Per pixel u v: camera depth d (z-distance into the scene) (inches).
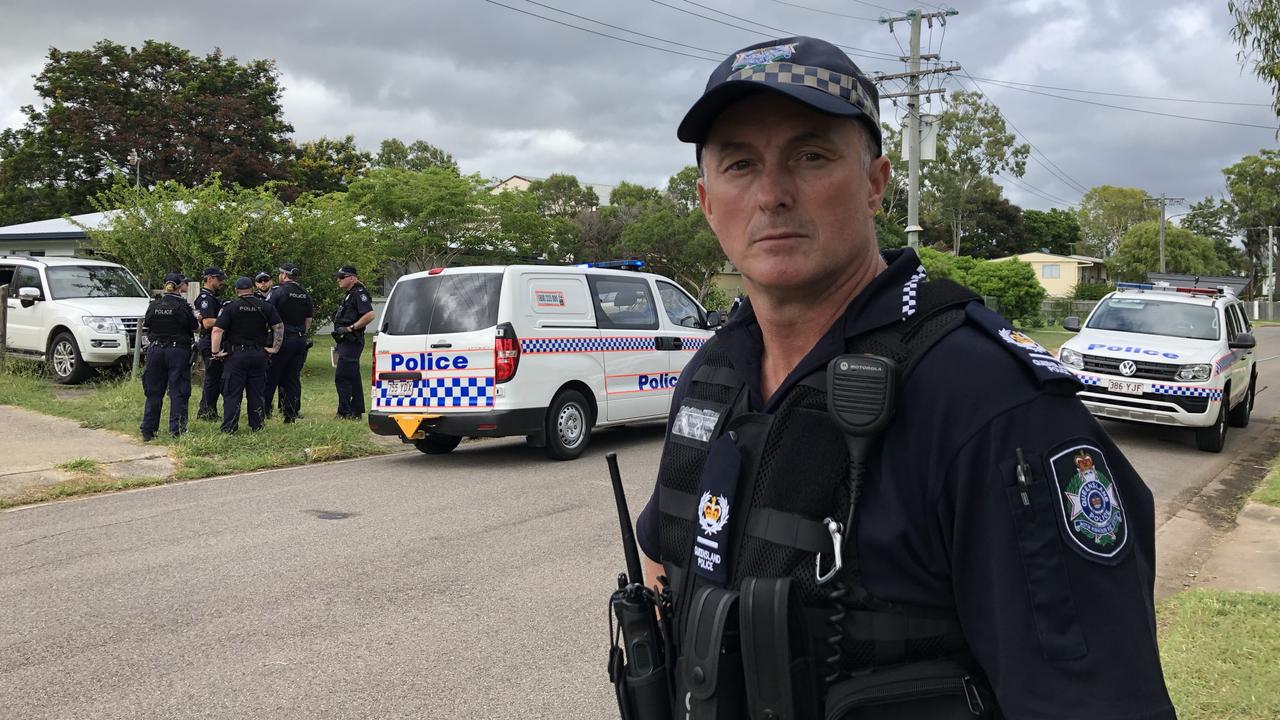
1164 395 362.9
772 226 43.6
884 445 38.8
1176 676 128.6
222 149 1290.6
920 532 37.9
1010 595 35.4
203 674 143.0
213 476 302.7
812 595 39.2
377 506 258.4
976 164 2365.9
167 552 209.9
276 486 286.2
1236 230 2913.4
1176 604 166.6
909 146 960.9
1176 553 214.8
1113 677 33.9
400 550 213.3
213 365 389.1
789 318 45.2
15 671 143.3
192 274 516.7
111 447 326.6
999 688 35.4
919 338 40.1
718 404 47.4
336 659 149.5
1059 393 37.3
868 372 38.4
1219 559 204.7
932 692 37.2
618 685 50.2
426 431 320.8
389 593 182.4
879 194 47.0
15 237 859.4
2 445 325.7
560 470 314.2
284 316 388.5
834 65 42.8
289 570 196.9
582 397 340.2
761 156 44.1
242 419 392.5
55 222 904.3
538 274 329.7
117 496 270.7
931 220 2383.1
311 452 335.0
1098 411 379.9
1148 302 415.5
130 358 485.1
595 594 183.3
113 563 201.0
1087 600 34.8
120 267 530.0
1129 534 36.7
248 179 1328.7
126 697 134.7
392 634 160.6
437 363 319.9
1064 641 34.4
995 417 36.7
